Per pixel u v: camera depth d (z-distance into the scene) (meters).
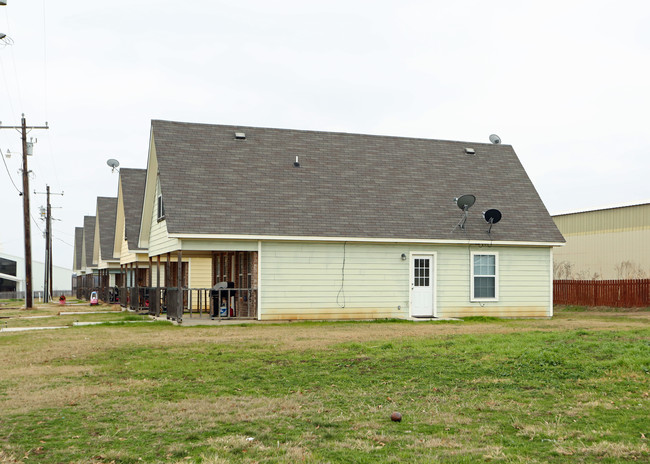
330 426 7.91
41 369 12.33
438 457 6.59
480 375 10.96
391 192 26.16
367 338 16.33
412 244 24.83
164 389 10.25
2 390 10.20
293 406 8.93
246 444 7.07
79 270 67.44
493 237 25.55
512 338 14.48
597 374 10.66
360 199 25.41
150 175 27.22
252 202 23.86
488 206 26.92
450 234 25.09
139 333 19.25
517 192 28.06
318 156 26.75
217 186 24.02
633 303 30.53
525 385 10.22
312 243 23.69
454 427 7.82
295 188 25.00
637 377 10.34
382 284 24.42
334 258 23.91
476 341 14.34
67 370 12.16
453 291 25.30
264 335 17.83
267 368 11.95
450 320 24.00
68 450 6.90
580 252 37.94
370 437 7.39
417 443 7.11
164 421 8.13
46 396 9.70
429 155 28.61
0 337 19.20
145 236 29.55
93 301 43.38
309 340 16.03
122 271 43.25
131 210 33.03
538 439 7.25
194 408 8.85
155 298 26.89
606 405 8.80
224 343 15.66
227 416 8.39
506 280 25.94
